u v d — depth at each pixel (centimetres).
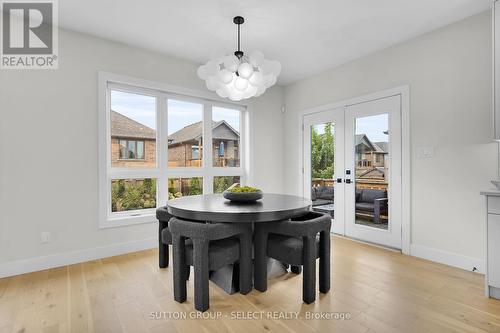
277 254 209
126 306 193
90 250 287
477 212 252
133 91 323
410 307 191
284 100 474
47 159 265
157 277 243
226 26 275
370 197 345
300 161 442
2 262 242
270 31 286
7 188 246
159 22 267
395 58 315
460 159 262
